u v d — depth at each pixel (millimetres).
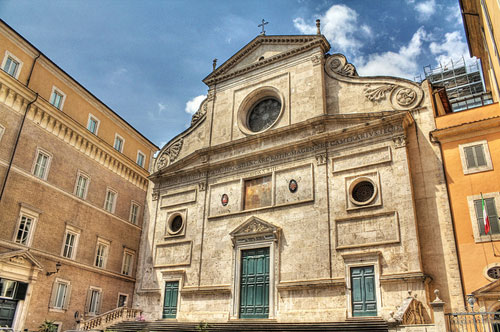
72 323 29703
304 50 29656
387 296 20938
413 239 21297
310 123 26781
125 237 36562
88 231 32438
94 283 32312
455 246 20922
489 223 20406
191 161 31875
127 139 38656
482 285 19672
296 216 25312
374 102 25969
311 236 24297
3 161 26234
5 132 26703
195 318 26203
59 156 30656
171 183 32281
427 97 24484
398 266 21250
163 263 29562
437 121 23734
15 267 25781
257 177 28094
